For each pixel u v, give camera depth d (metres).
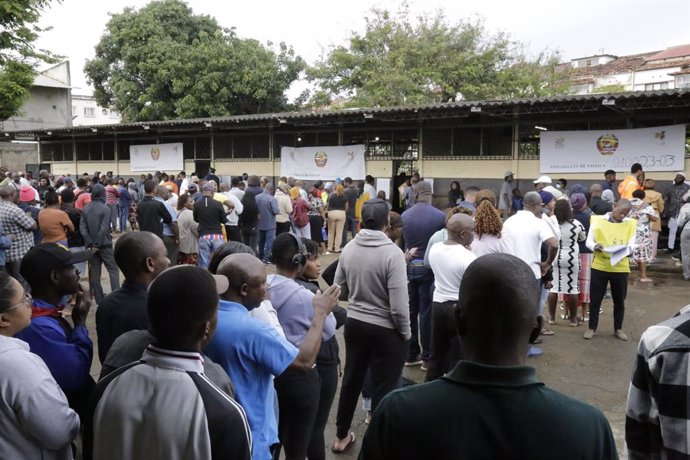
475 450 1.27
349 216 13.45
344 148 16.89
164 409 1.71
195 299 1.78
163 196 8.70
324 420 3.33
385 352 3.79
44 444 2.04
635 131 12.66
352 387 3.88
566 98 11.91
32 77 16.84
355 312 3.82
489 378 1.33
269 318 2.67
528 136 14.38
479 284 1.39
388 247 3.76
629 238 6.13
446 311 4.22
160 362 1.78
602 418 1.32
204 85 26.30
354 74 26.00
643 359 1.85
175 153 20.95
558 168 13.66
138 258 2.65
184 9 28.81
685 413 1.71
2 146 29.62
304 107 29.48
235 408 1.78
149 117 27.55
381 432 1.35
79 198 11.70
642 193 9.36
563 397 1.33
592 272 6.32
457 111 13.89
